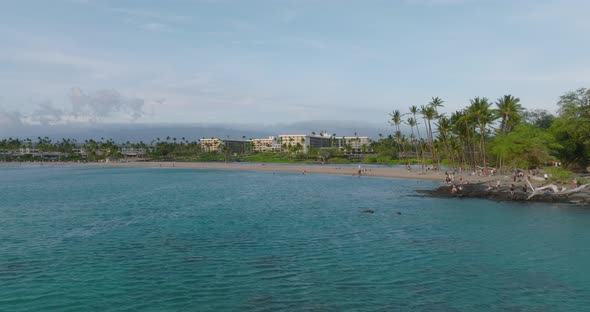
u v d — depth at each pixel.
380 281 22.84
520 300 20.02
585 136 83.19
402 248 30.30
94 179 113.88
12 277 23.78
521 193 55.62
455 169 114.94
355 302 19.77
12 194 72.88
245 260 27.17
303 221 42.06
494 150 93.81
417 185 83.38
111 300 20.14
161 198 64.25
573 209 47.16
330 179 106.12
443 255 28.25
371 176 112.88
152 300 20.09
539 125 110.75
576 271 24.41
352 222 41.31
